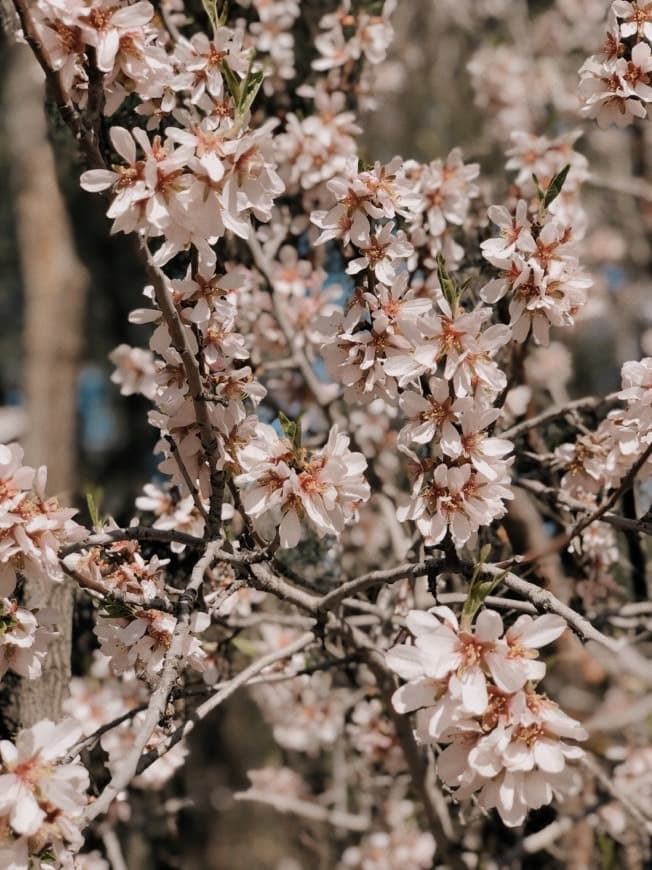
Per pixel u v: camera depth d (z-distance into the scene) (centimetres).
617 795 240
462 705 122
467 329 148
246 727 368
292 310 254
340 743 305
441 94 403
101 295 532
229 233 229
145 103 156
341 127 245
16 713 213
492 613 123
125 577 160
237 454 157
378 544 279
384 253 162
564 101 372
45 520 139
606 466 192
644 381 163
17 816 117
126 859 297
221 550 164
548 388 305
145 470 406
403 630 186
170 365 159
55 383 508
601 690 316
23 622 147
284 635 261
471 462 151
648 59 172
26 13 121
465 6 423
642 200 432
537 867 292
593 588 229
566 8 412
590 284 159
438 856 264
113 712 241
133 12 134
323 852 349
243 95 141
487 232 241
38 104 446
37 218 496
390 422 268
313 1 278
